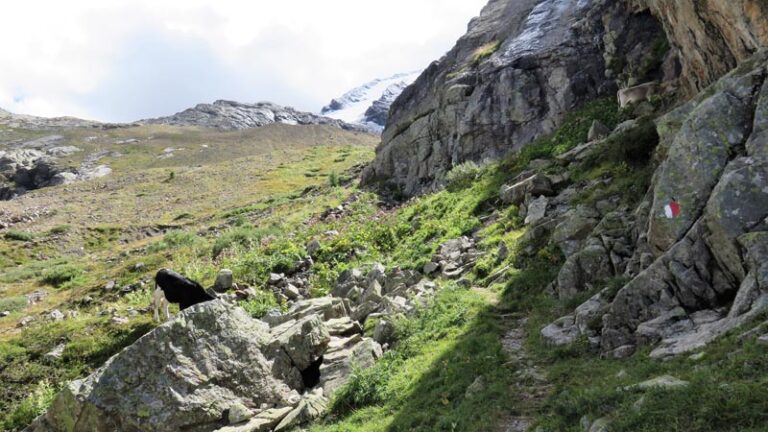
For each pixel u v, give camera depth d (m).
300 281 24.72
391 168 47.12
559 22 39.97
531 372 10.96
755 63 13.12
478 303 15.79
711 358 8.13
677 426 6.49
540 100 35.75
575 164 23.14
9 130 170.38
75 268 36.84
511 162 29.59
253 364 14.59
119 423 13.36
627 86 29.44
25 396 18.39
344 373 14.47
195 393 13.60
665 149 16.69
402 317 16.03
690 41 20.69
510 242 19.70
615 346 11.03
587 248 15.22
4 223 60.34
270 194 70.38
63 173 118.06
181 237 41.75
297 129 171.62
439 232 24.52
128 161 129.25
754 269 9.53
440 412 10.36
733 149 11.82
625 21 32.75
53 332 21.84
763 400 6.38
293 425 12.73
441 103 42.62
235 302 22.47
